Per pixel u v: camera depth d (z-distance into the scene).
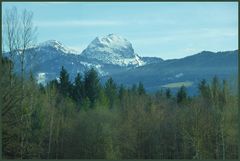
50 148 121.62
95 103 155.00
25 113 89.00
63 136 127.00
